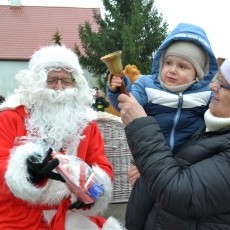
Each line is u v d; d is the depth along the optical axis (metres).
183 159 1.71
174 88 2.09
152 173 1.63
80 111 2.45
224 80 1.68
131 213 2.02
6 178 2.10
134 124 1.69
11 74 30.95
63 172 2.05
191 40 2.07
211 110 1.74
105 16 26.56
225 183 1.55
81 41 25.80
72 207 2.23
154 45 25.09
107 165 2.44
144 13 25.53
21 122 2.33
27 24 33.28
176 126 2.07
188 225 1.68
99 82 24.05
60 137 2.33
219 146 1.64
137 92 2.16
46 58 2.38
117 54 1.84
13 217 2.22
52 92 2.34
